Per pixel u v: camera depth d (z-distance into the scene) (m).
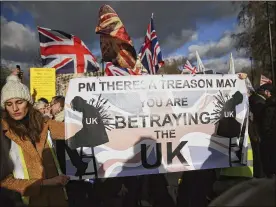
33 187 2.79
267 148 5.25
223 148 3.98
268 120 5.34
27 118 2.97
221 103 4.00
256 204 1.37
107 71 5.57
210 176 4.42
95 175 3.66
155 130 3.84
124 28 5.48
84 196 4.21
